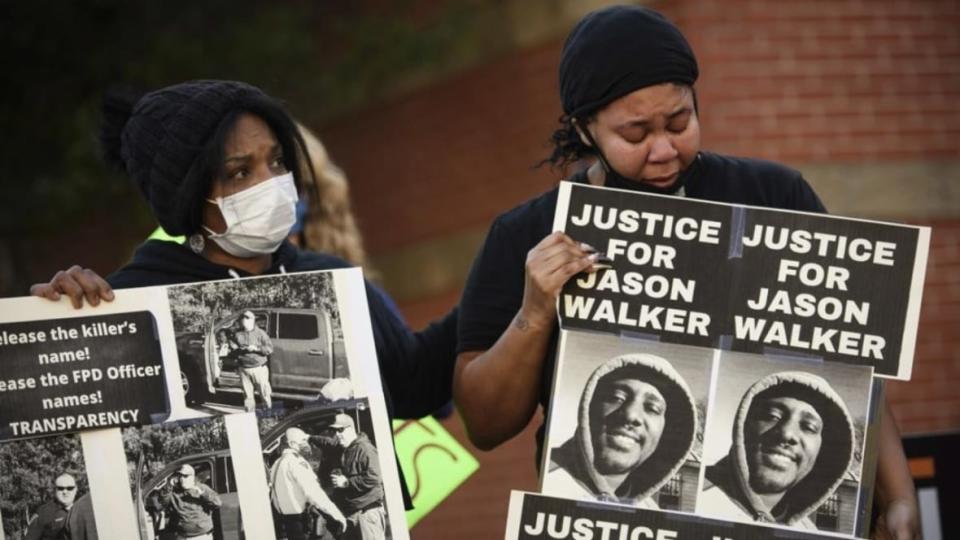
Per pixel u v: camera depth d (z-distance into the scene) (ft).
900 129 50.24
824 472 20.70
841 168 49.73
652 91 20.97
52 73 64.59
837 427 20.79
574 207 21.31
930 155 50.42
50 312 21.01
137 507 20.74
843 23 50.01
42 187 63.21
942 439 25.81
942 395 50.55
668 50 21.01
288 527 20.99
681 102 21.09
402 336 24.90
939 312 50.70
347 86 60.85
